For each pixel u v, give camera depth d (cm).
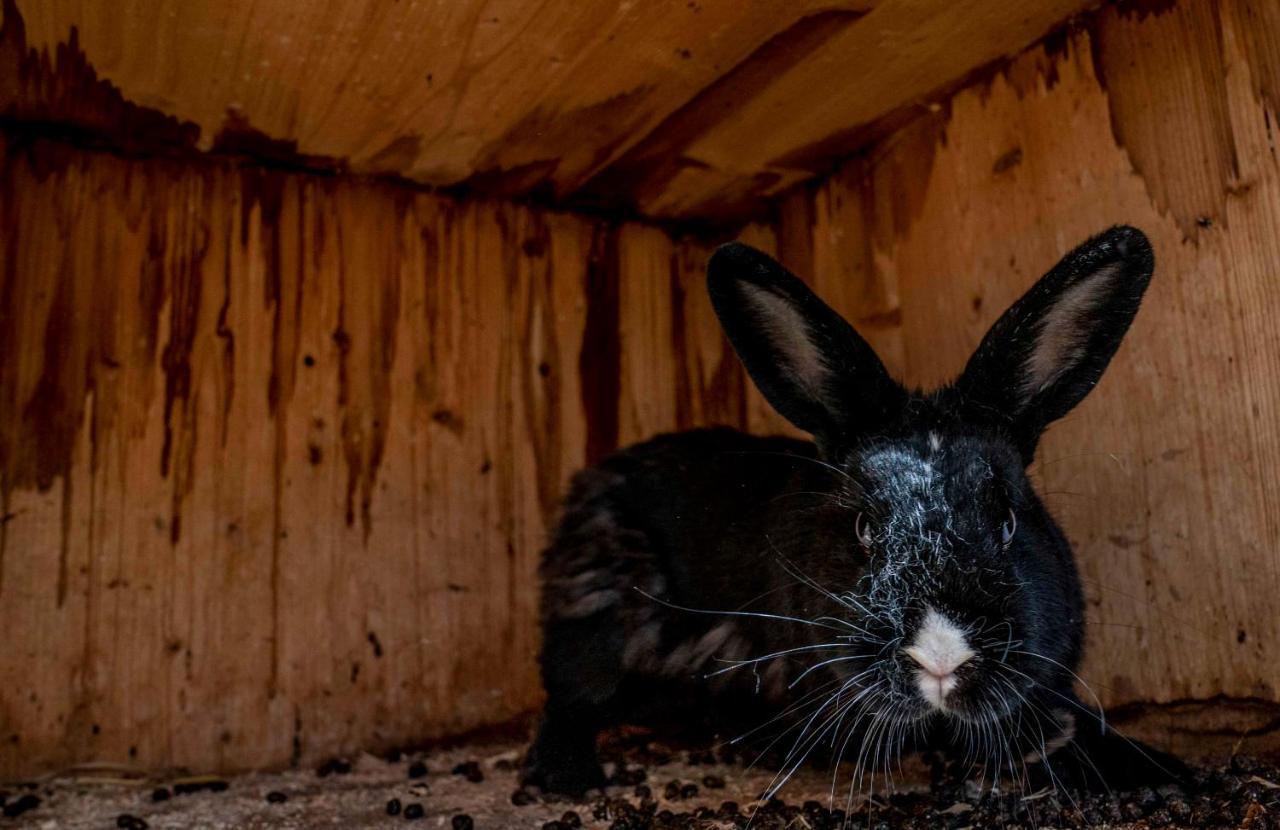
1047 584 53
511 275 92
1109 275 56
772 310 59
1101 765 58
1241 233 60
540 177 89
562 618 69
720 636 64
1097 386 67
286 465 82
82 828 64
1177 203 64
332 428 83
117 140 80
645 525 69
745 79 76
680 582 66
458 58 71
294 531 81
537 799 67
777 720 62
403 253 88
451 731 83
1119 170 67
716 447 71
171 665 76
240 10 65
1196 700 61
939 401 59
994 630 48
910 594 49
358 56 70
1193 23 63
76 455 76
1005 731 55
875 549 52
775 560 60
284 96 75
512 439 89
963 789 59
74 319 78
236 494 80
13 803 69
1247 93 60
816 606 55
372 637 82
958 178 79
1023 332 57
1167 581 63
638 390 95
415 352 87
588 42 70
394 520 84
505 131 81
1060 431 69
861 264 87
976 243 77
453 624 84
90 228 79
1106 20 69
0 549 73
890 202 85
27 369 76
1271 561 58
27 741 72
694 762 74
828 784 66
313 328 84
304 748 79
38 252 78
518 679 86
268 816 66
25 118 77
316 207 86
